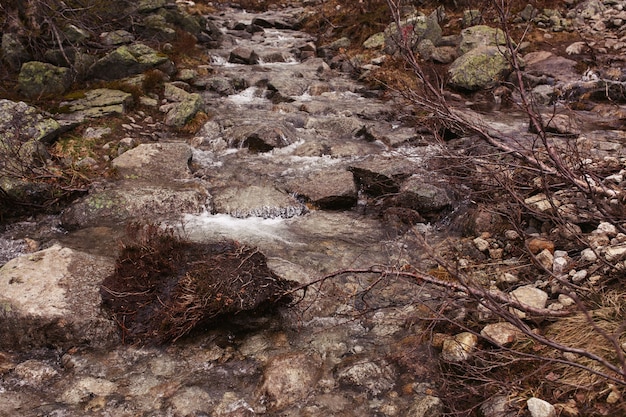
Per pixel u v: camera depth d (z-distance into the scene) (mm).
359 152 7762
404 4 14086
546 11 12914
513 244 5039
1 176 6137
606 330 3350
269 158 7672
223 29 16203
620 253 4078
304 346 3998
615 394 2945
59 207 6223
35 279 4285
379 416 3332
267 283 4230
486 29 11836
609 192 4500
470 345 3684
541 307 3816
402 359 3779
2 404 3422
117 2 11633
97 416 3355
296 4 21297
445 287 3812
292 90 10602
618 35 12016
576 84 10133
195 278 4145
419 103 4961
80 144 7344
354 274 4926
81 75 9430
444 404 3346
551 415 2926
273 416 3367
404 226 5875
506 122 8766
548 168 4566
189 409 3408
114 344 3980
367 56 12414
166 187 6539
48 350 3961
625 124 8594
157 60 10180
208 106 9648
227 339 4066
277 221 6043
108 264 4633
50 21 9250
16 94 8406
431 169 6492
